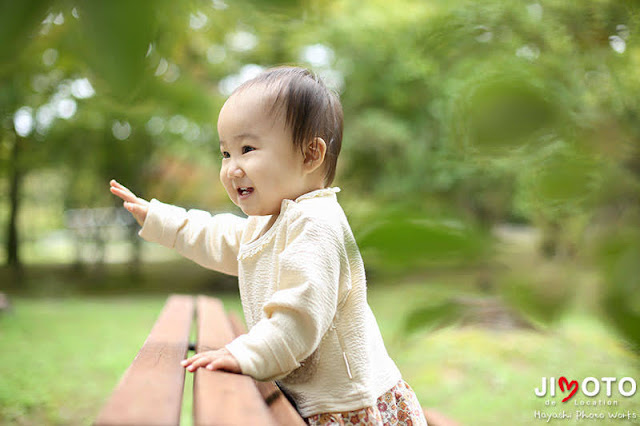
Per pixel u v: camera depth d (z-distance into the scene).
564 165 0.42
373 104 11.05
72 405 4.43
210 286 13.38
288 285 1.33
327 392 1.43
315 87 1.52
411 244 0.32
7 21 0.29
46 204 16.86
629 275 0.35
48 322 8.29
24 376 5.16
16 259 14.70
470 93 0.41
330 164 1.56
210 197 12.86
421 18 6.85
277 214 1.55
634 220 0.40
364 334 1.45
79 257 15.59
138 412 0.83
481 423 3.76
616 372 4.06
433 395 4.41
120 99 0.28
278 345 1.26
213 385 1.08
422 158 8.83
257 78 1.52
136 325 8.19
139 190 11.99
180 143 10.79
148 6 0.28
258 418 0.87
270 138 1.45
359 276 1.45
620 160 0.43
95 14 0.28
